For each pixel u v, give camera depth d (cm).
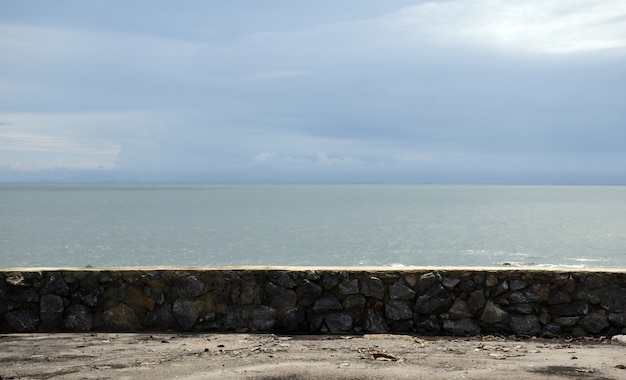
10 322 893
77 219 7150
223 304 903
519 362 704
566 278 895
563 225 6644
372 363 696
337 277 907
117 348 777
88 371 662
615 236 5306
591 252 4122
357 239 4919
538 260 3678
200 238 4934
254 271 909
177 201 13462
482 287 902
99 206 10719
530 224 6788
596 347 801
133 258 3709
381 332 896
